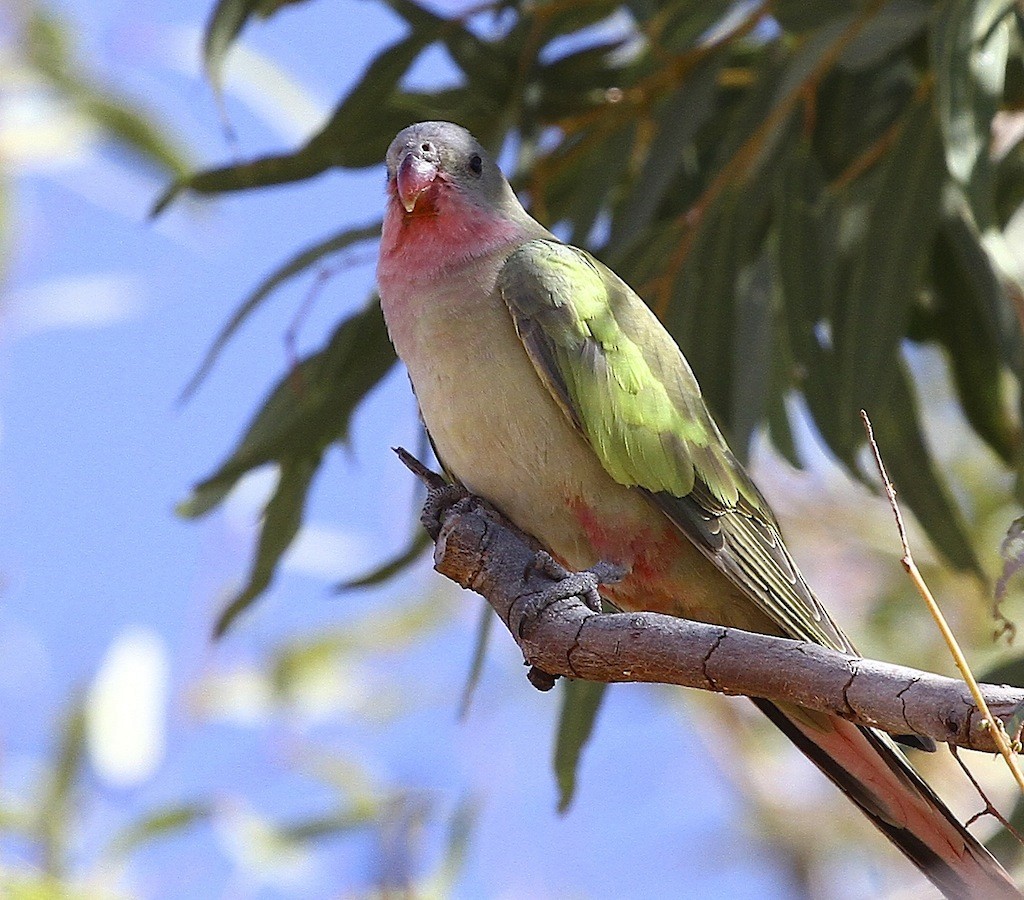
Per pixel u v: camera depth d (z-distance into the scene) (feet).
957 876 24.72
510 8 38.09
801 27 36.19
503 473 28.45
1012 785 40.73
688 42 37.60
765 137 35.78
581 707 34.24
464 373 28.35
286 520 37.09
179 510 37.19
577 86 38.96
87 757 42.75
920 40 37.91
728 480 28.89
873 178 38.22
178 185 36.88
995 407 39.99
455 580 25.94
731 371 36.09
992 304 35.14
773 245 36.94
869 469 45.37
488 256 29.04
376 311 36.83
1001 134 40.55
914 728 19.52
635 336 29.04
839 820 49.26
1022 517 22.06
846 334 34.47
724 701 50.78
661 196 35.60
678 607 29.63
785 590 28.58
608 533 28.58
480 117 38.45
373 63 36.58
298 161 37.01
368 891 37.78
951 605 46.73
